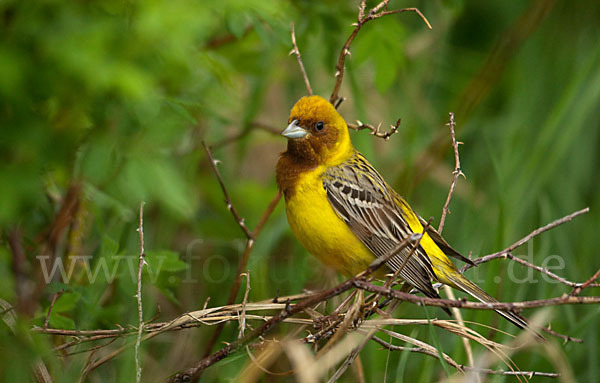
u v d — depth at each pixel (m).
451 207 14.00
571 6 16.53
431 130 15.27
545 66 15.87
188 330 11.05
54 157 6.16
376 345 10.22
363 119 11.62
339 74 10.19
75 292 8.78
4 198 5.80
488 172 14.59
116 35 5.66
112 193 6.86
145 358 10.44
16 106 5.91
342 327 7.70
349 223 10.03
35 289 8.70
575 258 13.02
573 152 14.71
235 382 8.68
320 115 10.03
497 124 15.33
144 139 6.46
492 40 17.02
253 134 13.70
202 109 8.66
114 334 8.48
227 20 8.16
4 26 5.69
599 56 13.11
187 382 8.03
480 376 9.24
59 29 5.55
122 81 5.46
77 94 5.91
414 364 10.77
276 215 12.23
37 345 7.57
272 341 8.23
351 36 9.83
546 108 15.33
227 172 13.27
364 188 10.24
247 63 11.45
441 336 11.38
